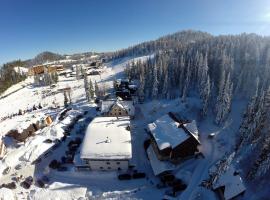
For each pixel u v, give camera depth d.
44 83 149.88
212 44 129.88
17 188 46.66
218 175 41.56
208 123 66.38
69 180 48.69
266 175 42.91
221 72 80.75
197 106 75.25
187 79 81.25
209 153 53.47
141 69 116.81
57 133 65.31
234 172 41.56
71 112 81.56
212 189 42.25
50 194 44.28
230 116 66.94
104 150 48.72
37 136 64.62
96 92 97.88
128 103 76.00
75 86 130.88
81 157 48.16
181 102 78.38
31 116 85.56
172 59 107.94
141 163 53.00
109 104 74.75
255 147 49.44
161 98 86.62
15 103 112.50
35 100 111.69
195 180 45.50
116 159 47.81
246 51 101.00
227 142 56.34
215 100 74.94
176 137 49.84
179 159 49.84
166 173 48.09
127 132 53.81
